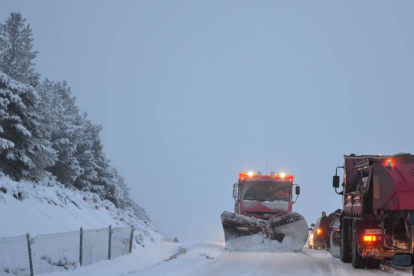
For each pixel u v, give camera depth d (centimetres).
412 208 2170
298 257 3256
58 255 2136
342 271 2398
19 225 2330
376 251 2362
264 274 2264
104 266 2397
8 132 3409
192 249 3978
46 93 4212
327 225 3650
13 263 1861
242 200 4353
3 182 2612
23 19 4244
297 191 4369
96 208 3762
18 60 4200
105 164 5659
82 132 5272
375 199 2378
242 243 3847
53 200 2928
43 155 3631
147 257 3012
